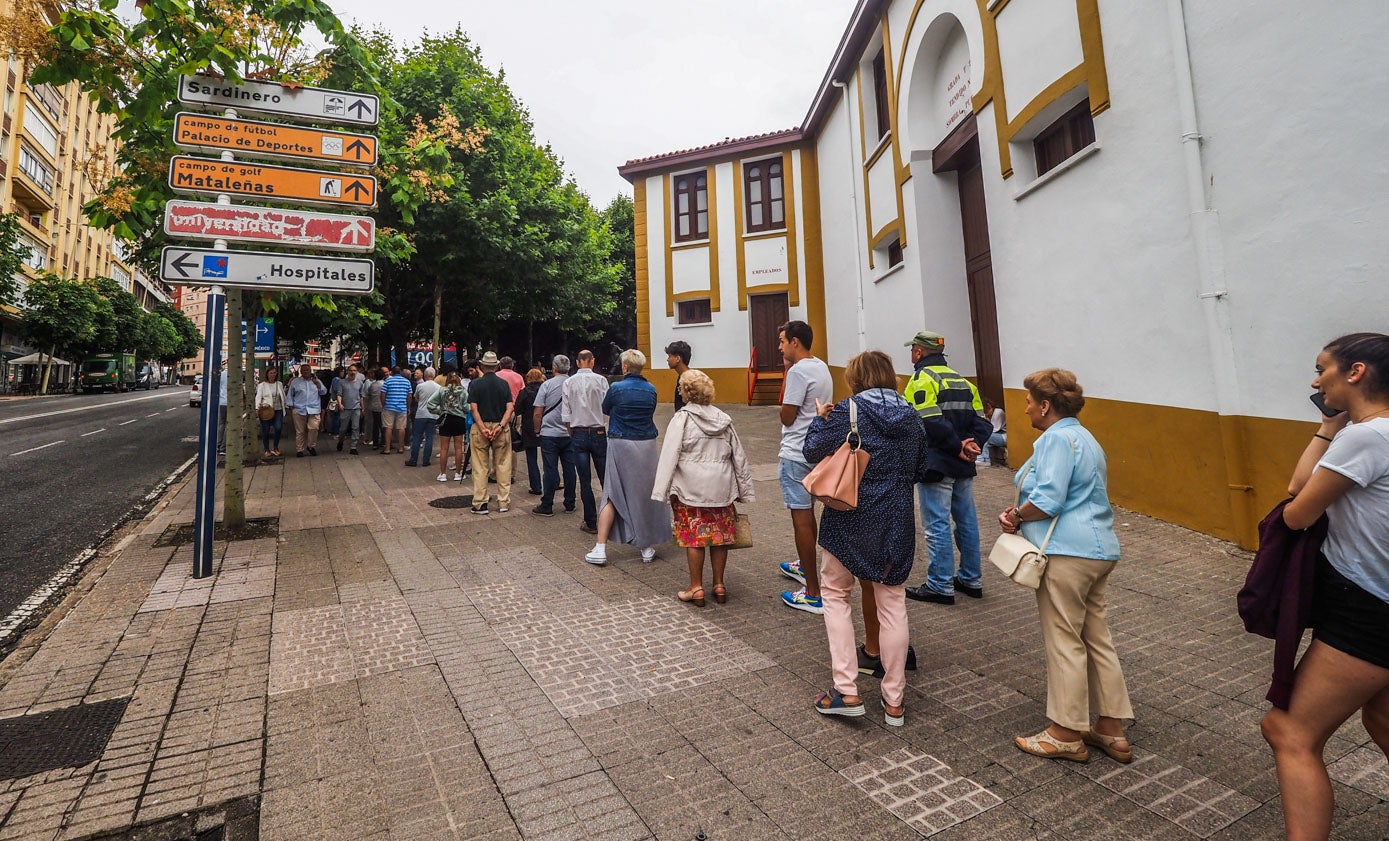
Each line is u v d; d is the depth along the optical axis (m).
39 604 4.70
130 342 49.81
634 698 3.15
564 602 4.50
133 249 11.14
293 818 2.29
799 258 17.28
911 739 2.77
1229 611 4.02
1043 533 2.63
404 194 7.60
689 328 18.53
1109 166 6.20
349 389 13.35
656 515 5.43
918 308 10.61
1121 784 2.44
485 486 7.57
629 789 2.44
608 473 5.44
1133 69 5.83
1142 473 6.01
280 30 6.16
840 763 2.60
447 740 2.79
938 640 3.80
